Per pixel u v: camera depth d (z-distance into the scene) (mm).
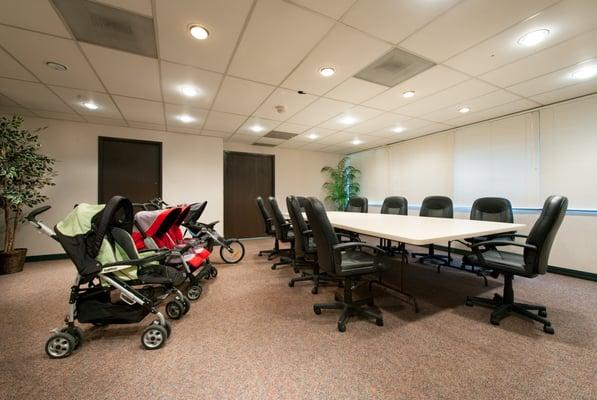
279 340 1754
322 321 2020
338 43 2045
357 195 6824
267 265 3703
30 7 1646
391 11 1688
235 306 2309
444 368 1456
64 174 4074
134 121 4156
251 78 2643
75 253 1615
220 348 1664
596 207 3004
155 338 1671
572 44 2041
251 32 1903
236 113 3766
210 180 5195
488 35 1932
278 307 2283
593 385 1313
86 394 1274
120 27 1849
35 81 2693
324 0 1597
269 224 4023
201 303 2375
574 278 3078
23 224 3828
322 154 7023
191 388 1316
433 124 4305
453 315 2111
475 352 1604
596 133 2996
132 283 1828
